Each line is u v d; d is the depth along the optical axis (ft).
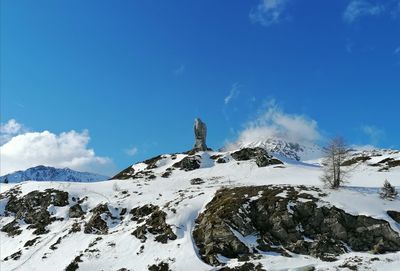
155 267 198.70
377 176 309.63
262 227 222.69
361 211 217.15
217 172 379.76
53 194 323.78
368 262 179.63
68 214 300.40
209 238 213.46
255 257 199.21
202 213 242.78
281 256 199.82
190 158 411.34
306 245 205.67
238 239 208.64
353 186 265.13
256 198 238.07
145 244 223.51
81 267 209.97
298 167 371.97
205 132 460.14
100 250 225.15
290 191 243.40
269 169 367.25
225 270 188.24
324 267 178.19
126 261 210.18
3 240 288.92
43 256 239.30
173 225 231.91
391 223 207.51
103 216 272.31
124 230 250.98
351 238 208.13
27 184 361.30
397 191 250.57
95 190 330.95
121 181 362.94
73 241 253.44
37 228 291.58
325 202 226.17
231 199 240.32
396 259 181.37
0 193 360.48
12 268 231.50
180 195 284.20
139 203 285.23
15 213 324.60
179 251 209.26
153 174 399.03
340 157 258.98
